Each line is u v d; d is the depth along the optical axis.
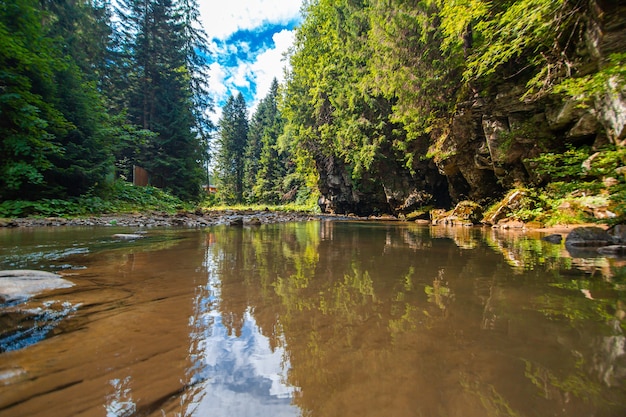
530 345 1.13
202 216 12.25
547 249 3.86
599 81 4.35
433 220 12.27
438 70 9.55
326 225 10.39
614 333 1.24
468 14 6.61
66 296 1.77
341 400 0.81
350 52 15.88
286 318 1.45
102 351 1.10
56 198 9.31
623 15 4.61
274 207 33.12
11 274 1.99
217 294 1.86
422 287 2.02
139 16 17.53
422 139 13.26
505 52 6.13
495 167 9.13
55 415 0.75
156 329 1.31
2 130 8.16
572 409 0.76
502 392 0.84
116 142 12.91
